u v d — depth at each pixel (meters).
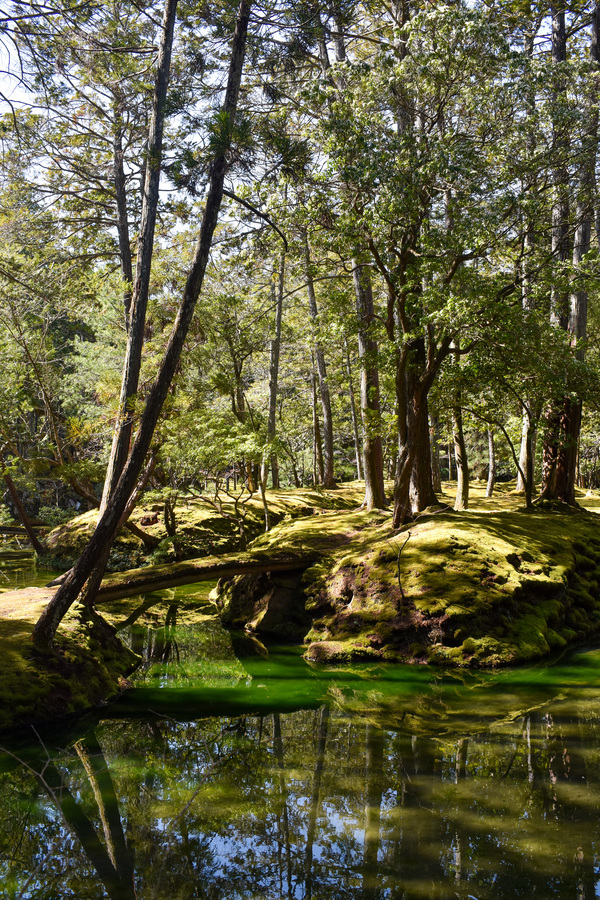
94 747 6.83
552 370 11.70
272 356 20.11
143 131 16.73
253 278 21.52
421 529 12.38
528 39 16.53
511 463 25.73
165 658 10.70
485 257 12.22
